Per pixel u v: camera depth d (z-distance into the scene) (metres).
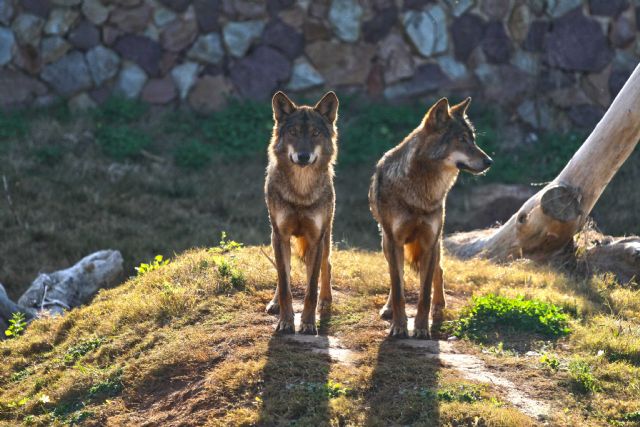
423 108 32.66
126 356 13.01
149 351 12.89
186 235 25.00
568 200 18.86
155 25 31.89
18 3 30.97
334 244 20.72
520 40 33.16
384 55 32.84
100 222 25.19
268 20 32.44
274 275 15.44
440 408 10.12
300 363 11.42
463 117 12.56
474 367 11.54
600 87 33.09
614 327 13.30
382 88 33.00
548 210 18.89
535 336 12.81
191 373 11.85
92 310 15.41
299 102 32.19
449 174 12.52
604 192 29.22
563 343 12.52
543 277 17.06
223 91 32.34
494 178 30.00
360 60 32.84
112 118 30.98
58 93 31.34
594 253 19.14
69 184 27.22
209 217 26.56
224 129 31.22
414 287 15.86
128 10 31.64
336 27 32.62
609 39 33.28
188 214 26.34
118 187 27.61
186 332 13.12
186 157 29.80
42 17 31.11
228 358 11.91
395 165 12.66
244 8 32.31
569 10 33.09
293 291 15.27
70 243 23.72
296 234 12.91
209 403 10.86
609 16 33.19
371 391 10.80
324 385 10.80
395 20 32.84
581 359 11.66
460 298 15.35
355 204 28.23
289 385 10.91
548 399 10.58
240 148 30.81
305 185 12.41
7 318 17.42
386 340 12.58
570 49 33.06
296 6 32.47
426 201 12.42
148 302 14.59
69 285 19.80
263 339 12.42
